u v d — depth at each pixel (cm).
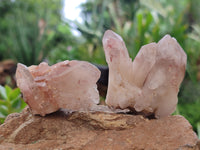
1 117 22
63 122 15
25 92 15
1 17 77
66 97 15
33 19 60
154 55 15
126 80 15
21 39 50
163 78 15
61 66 15
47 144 13
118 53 15
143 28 37
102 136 14
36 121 15
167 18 46
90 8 55
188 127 14
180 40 36
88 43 47
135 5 51
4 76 47
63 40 59
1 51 66
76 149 13
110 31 15
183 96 35
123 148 13
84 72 15
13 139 14
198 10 63
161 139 13
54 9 69
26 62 49
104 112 15
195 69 43
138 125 14
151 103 15
